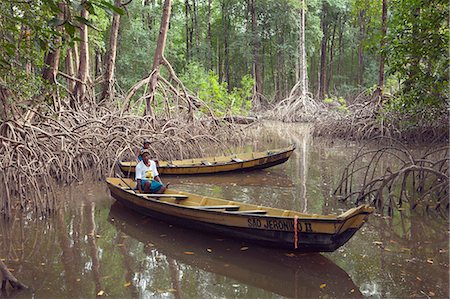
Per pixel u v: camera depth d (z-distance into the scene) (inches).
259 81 1494.8
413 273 223.8
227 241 277.9
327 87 1902.1
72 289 211.5
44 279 222.2
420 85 488.1
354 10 942.4
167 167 493.4
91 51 958.4
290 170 524.1
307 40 1510.8
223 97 968.3
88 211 351.3
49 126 473.4
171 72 709.9
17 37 295.7
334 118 864.9
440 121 624.7
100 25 869.8
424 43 464.8
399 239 274.4
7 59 265.9
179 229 304.8
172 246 270.8
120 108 629.0
